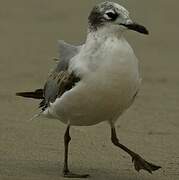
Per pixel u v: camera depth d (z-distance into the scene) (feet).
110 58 36.50
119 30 37.04
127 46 37.09
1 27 98.99
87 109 37.91
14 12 109.29
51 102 40.45
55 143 47.52
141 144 47.88
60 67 39.55
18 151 45.24
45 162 42.83
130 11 110.93
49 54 83.25
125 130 51.67
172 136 50.24
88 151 45.80
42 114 42.27
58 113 39.78
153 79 71.00
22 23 102.17
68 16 107.76
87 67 36.88
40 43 89.51
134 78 37.19
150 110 58.39
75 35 94.73
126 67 36.63
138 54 84.12
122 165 42.68
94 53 36.91
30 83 68.23
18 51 84.64
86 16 107.96
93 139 48.85
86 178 39.55
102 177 39.86
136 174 40.75
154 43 91.04
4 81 68.85
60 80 38.99
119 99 37.27
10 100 61.00
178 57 82.84
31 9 111.55
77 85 37.29
